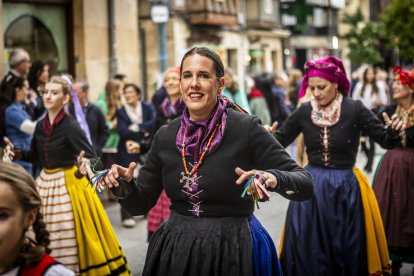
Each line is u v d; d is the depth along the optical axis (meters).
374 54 27.39
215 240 3.09
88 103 8.46
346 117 5.08
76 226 5.04
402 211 5.83
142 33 17.64
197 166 3.12
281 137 5.27
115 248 5.21
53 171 5.14
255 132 3.14
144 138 8.16
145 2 17.50
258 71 25.89
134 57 12.91
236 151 3.12
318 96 5.07
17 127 6.66
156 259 3.20
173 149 3.20
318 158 5.15
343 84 5.13
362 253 5.02
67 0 11.39
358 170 5.21
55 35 11.24
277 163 3.12
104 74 12.07
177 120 3.26
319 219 5.02
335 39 33.91
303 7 27.66
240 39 23.84
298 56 31.75
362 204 5.08
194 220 3.15
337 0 33.78
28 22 10.66
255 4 25.56
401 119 5.10
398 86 5.96
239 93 9.87
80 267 5.02
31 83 7.47
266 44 26.97
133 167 3.06
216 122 3.14
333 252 4.98
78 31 11.52
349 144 5.09
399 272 5.97
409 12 22.44
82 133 5.17
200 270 3.08
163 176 3.24
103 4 11.98
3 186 2.28
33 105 7.13
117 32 12.27
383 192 5.92
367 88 13.35
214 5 20.58
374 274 5.07
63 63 11.44
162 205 6.71
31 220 2.41
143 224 8.24
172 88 6.84
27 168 6.79
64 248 5.00
